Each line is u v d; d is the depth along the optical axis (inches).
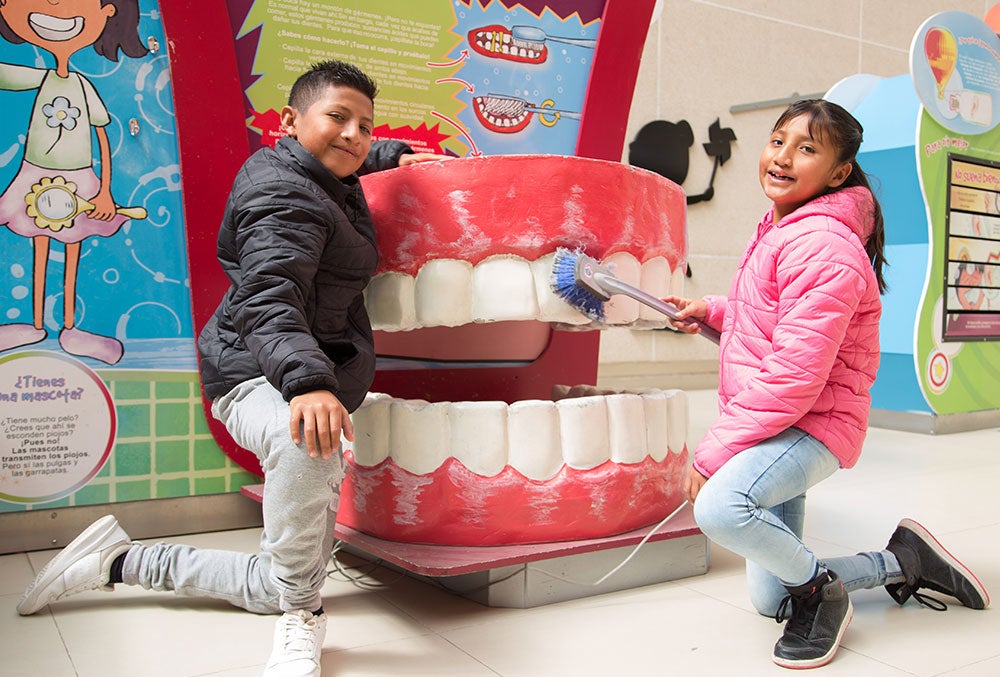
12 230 69.1
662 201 65.7
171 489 76.0
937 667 48.5
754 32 200.4
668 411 67.4
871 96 140.9
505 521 59.1
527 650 51.0
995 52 139.1
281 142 52.9
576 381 90.9
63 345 71.2
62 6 69.9
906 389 140.9
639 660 49.5
